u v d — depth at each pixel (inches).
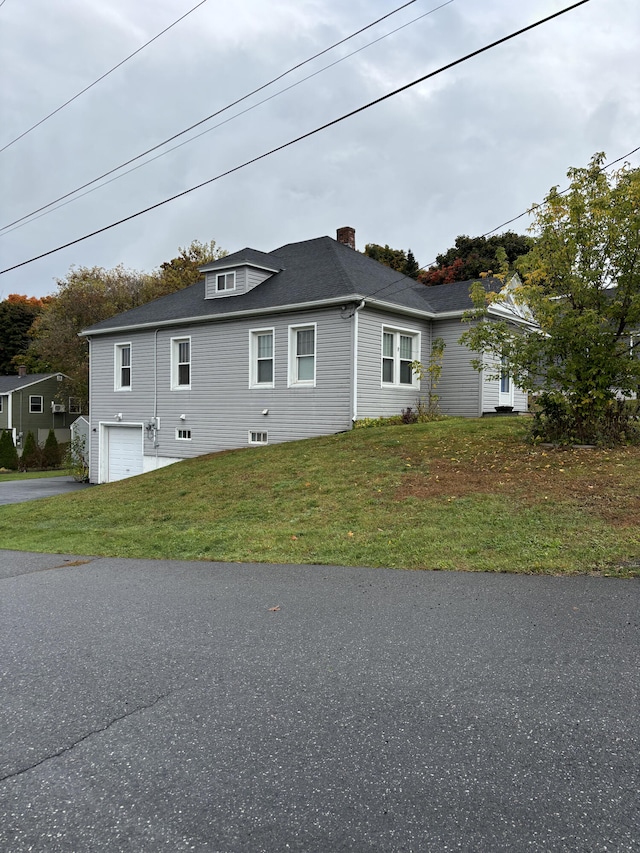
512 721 113.7
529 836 83.0
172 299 788.0
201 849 82.8
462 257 1448.1
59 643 166.7
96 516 413.1
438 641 153.8
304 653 150.6
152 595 212.8
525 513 277.3
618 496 286.5
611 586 191.0
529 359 406.9
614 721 112.5
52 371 1802.4
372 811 89.1
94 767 103.7
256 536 299.1
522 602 180.2
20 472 1270.9
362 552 252.2
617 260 372.8
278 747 107.6
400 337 639.1
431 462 400.2
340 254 694.5
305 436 603.8
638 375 379.9
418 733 110.5
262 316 633.6
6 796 96.2
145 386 754.8
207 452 686.5
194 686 134.6
